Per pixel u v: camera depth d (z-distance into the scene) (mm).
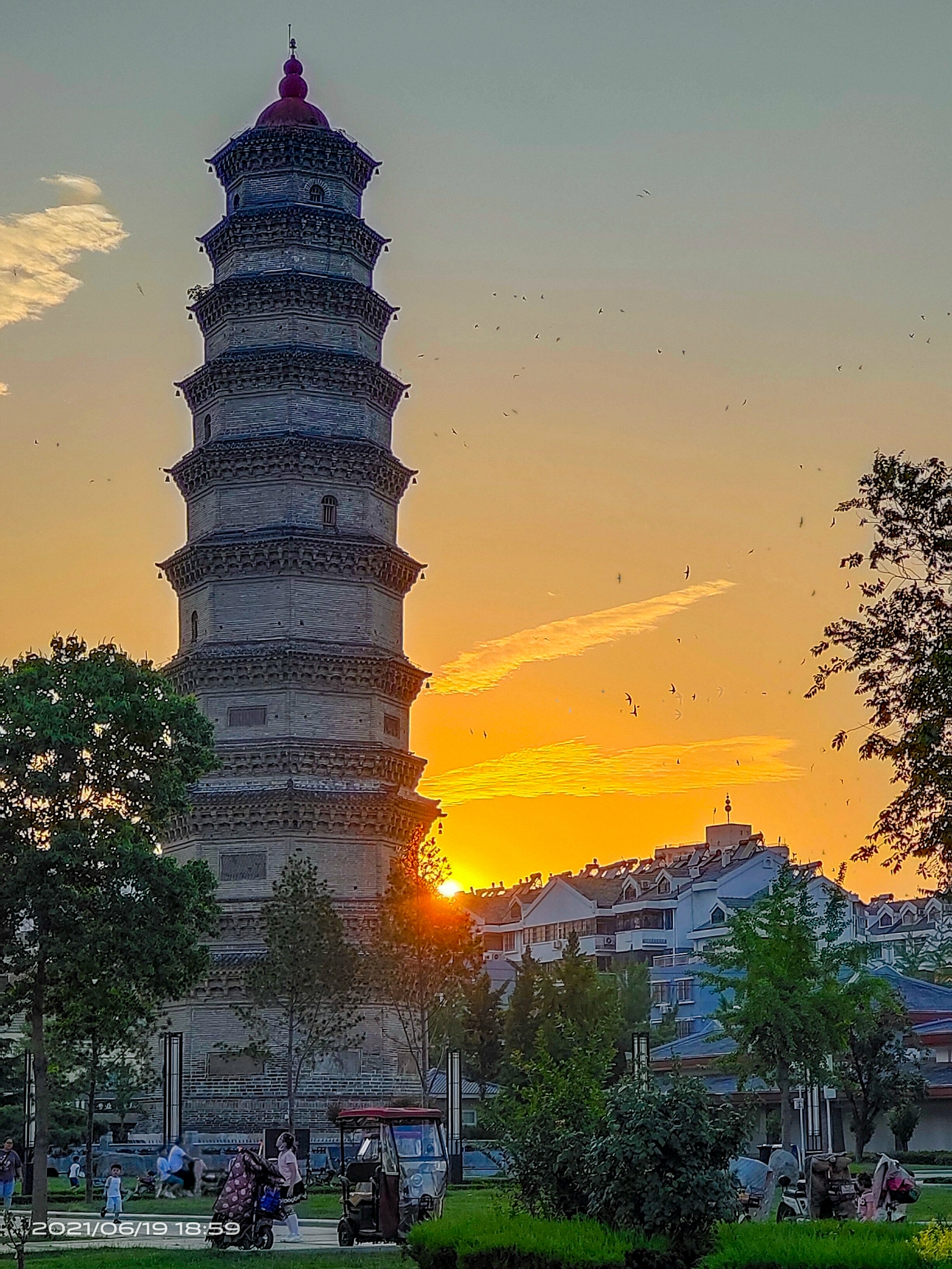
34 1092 78688
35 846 68562
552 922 190125
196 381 115125
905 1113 104188
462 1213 40156
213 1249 50281
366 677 110812
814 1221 33750
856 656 39531
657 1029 154250
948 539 39281
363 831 109938
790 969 90188
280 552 109562
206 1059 106812
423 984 102375
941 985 151875
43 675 69625
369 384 114812
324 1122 105375
